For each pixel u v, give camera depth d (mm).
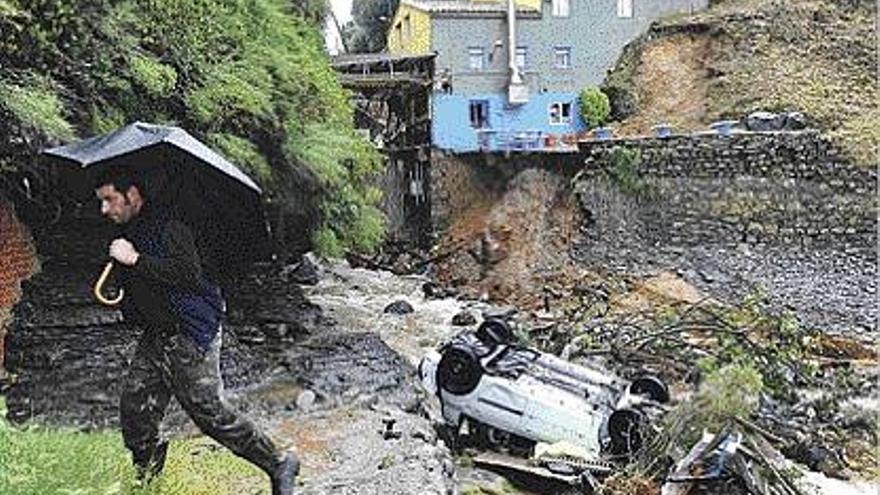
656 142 32656
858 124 33625
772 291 28688
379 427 11250
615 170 32562
